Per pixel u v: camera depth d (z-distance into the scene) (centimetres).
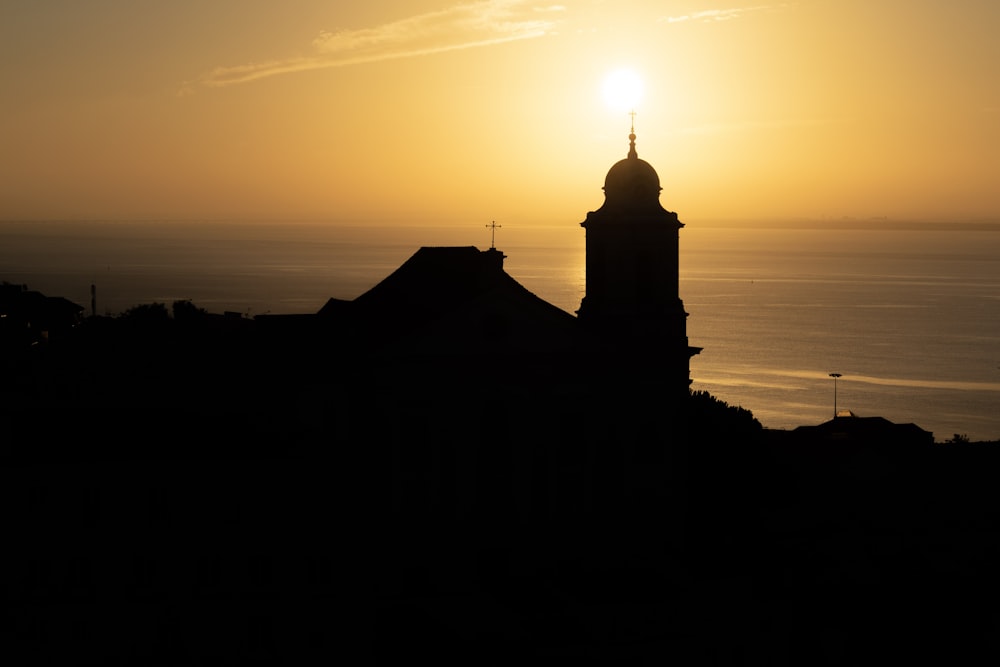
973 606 8756
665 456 9594
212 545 7962
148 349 13400
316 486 8175
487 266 9075
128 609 7700
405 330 8925
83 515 7806
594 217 9925
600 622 7888
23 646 7512
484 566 8838
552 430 9206
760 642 7888
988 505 12656
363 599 8094
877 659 7762
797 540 10400
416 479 8850
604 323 9762
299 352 10081
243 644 7862
